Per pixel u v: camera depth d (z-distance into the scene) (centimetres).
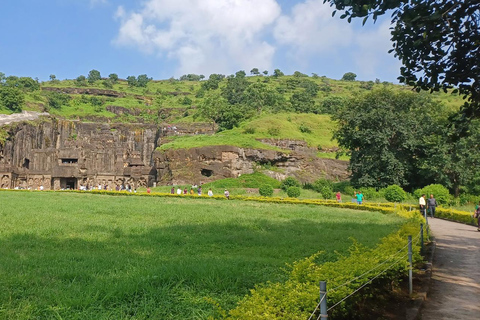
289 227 2062
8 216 2195
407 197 4888
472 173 4869
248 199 4525
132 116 14125
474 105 1181
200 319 686
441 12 973
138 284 814
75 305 729
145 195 4928
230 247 1452
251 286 869
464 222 2986
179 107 14325
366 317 797
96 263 1059
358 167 5434
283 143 7844
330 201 4372
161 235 1606
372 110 5203
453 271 1267
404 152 5344
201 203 3862
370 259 864
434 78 1136
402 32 1055
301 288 634
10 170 7288
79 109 14025
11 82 14625
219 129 9444
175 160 6894
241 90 14600
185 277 886
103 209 2752
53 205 3000
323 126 9325
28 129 9400
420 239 1534
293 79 18500
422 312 866
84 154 7875
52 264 1052
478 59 1096
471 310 877
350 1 1022
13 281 855
